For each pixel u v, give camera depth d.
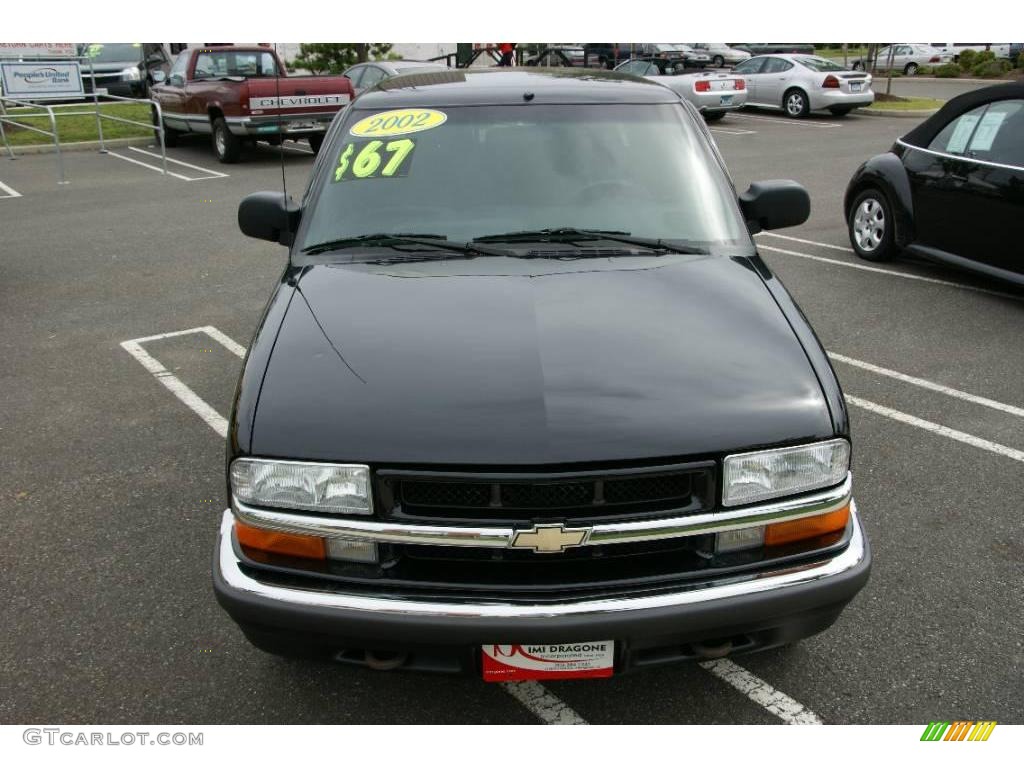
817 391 2.48
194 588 3.33
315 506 2.30
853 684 2.83
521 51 25.22
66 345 5.94
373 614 2.24
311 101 13.51
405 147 3.55
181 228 9.42
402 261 3.15
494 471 2.23
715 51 30.58
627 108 3.70
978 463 4.27
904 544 3.59
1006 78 31.66
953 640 3.02
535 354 2.52
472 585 2.27
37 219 9.88
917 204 7.24
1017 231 6.37
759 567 2.35
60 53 20.44
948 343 5.91
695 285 2.96
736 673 2.88
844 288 7.16
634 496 2.29
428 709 2.74
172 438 4.57
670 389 2.40
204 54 14.38
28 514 3.85
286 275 3.19
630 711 2.73
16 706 2.75
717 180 3.56
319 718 2.71
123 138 15.69
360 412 2.34
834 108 20.20
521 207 3.35
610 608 2.23
